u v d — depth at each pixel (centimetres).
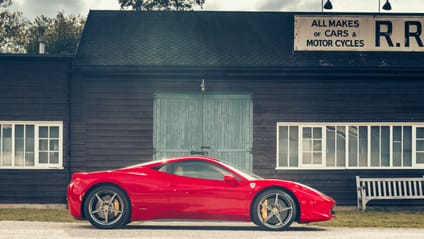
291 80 1945
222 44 2041
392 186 1948
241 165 1936
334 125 1952
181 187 1242
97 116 1936
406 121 1959
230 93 1942
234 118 1942
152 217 1242
